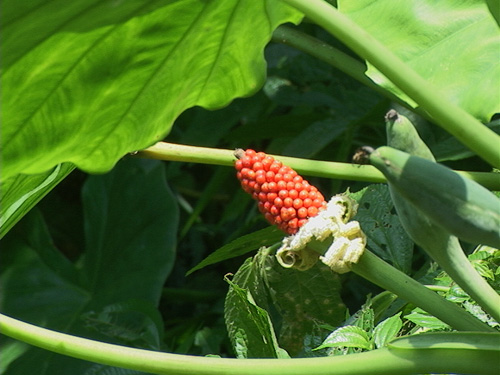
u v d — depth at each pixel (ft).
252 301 4.16
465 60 4.13
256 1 3.89
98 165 4.09
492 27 4.16
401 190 3.34
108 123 3.99
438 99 3.38
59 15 3.61
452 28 4.18
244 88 4.15
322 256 3.70
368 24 4.25
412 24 4.22
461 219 3.33
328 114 6.49
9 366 6.26
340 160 6.13
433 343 3.48
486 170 5.76
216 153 4.15
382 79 4.04
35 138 3.90
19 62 3.72
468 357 3.45
